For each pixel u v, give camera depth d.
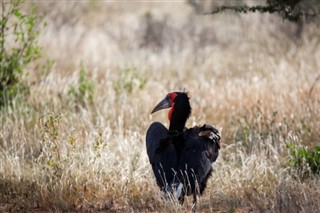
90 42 42.12
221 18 46.28
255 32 42.50
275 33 41.59
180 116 17.83
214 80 32.44
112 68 35.94
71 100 27.44
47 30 41.41
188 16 50.03
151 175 19.48
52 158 19.00
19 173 19.23
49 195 17.94
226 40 44.62
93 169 19.06
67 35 42.78
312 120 24.17
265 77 31.55
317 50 38.00
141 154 20.73
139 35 47.03
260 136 22.28
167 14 51.00
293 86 28.25
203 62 38.91
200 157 16.16
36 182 18.61
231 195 18.23
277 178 19.03
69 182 18.34
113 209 17.61
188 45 44.34
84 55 37.97
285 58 36.69
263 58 37.44
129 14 52.47
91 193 18.23
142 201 17.97
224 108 26.81
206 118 25.95
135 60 39.22
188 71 36.62
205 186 16.95
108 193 18.28
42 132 20.81
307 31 40.28
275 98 26.48
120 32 47.44
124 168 19.59
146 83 31.88
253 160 20.27
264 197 17.75
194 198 16.91
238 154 21.45
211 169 16.95
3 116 24.97
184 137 16.73
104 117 25.50
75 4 48.72
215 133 17.22
